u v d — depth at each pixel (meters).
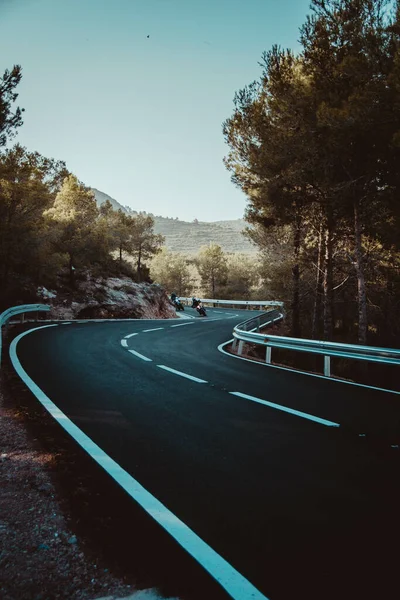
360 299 15.06
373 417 6.36
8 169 21.16
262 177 16.97
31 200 22.12
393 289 21.44
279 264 22.47
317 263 20.81
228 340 19.03
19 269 25.56
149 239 46.47
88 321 23.59
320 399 7.58
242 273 76.06
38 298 25.30
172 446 4.91
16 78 14.88
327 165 14.21
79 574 2.57
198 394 7.64
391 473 4.22
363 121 12.22
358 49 12.63
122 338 16.41
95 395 7.23
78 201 30.56
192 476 4.07
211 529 3.11
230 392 7.91
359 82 12.72
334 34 13.28
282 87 14.29
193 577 2.56
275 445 5.00
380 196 14.66
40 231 23.78
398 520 3.28
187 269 85.56
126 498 3.59
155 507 3.43
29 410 6.19
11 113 15.31
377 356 9.49
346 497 3.67
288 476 4.11
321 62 13.65
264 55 14.67
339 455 4.70
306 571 2.63
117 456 4.55
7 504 3.40
